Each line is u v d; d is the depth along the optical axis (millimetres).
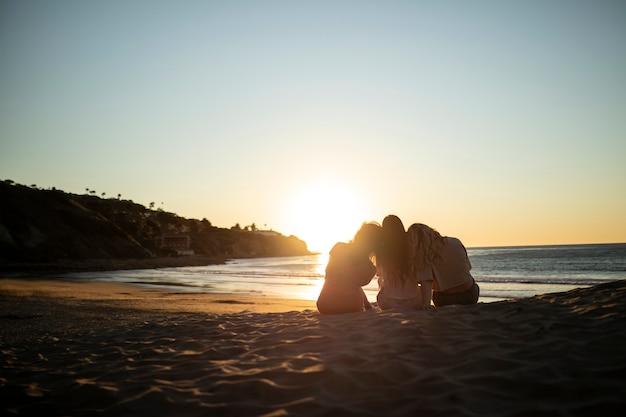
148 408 3275
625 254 82438
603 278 38500
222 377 3770
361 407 2945
